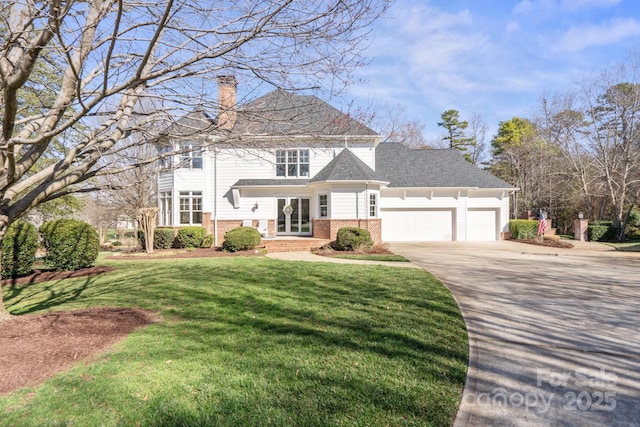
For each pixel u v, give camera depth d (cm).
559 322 562
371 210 1794
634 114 2203
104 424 276
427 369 375
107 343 446
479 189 2084
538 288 820
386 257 1347
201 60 460
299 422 279
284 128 550
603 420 296
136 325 525
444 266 1152
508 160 3553
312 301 666
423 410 298
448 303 651
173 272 1015
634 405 321
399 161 2278
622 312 621
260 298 692
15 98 395
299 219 1967
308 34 412
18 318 549
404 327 511
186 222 1944
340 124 516
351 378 352
